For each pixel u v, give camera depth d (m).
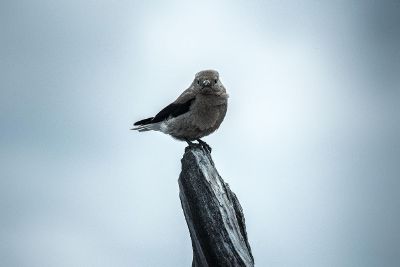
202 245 12.02
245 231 12.58
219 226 11.81
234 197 12.55
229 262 11.72
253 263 12.47
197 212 11.98
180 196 12.43
